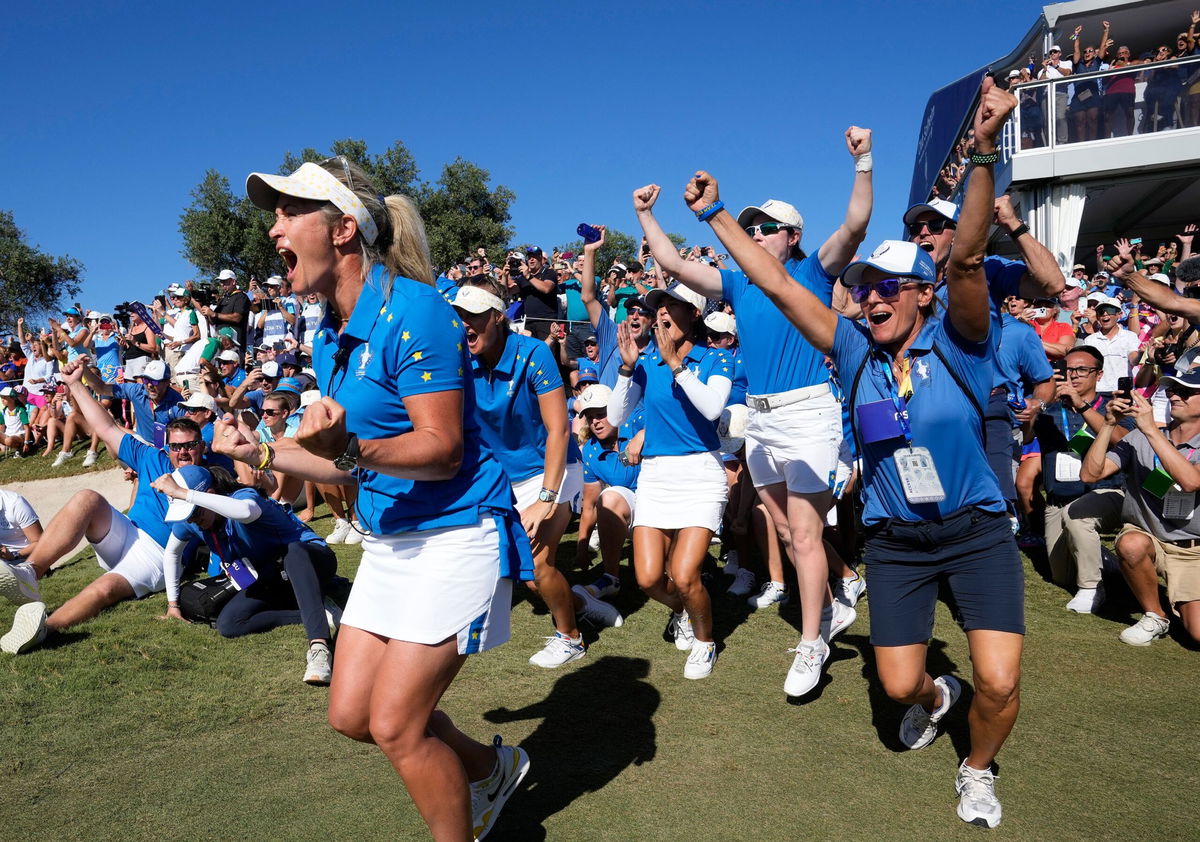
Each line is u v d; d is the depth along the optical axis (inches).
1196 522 158.7
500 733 131.5
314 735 130.0
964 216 90.6
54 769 119.4
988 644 101.8
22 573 180.9
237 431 74.6
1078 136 494.3
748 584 208.2
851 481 187.9
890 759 121.5
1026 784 113.3
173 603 187.8
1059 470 195.2
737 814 106.9
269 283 545.0
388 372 78.9
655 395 157.0
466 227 1020.5
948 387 100.8
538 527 145.9
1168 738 125.2
